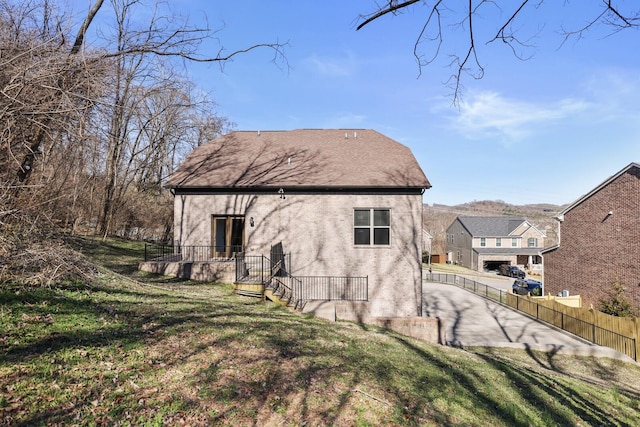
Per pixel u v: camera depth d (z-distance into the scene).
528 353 13.15
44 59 6.70
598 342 14.77
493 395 7.02
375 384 6.26
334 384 5.99
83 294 7.76
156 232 34.06
